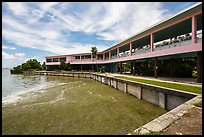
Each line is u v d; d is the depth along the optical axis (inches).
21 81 1342.3
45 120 384.5
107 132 315.9
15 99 617.3
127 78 852.0
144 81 660.1
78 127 340.8
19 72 2787.9
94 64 1999.3
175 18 641.6
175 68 912.9
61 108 485.7
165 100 451.5
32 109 475.8
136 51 981.2
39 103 549.6
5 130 330.3
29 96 674.8
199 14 556.4
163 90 453.1
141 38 928.3
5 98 636.7
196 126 197.6
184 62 944.9
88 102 561.0
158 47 761.0
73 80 1445.6
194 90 402.3
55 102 562.3
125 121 374.9
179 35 885.8
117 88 867.4
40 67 2967.5
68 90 832.9
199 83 558.6
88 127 340.2
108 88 909.2
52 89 870.4
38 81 1344.7
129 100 586.6
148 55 832.3
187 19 605.6
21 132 320.8
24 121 378.6
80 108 485.4
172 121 215.2
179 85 506.0
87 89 871.7
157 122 213.2
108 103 545.3
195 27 562.9
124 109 471.8
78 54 2117.4
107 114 426.9
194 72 1008.9
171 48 667.4
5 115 422.6
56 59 2428.6
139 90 599.8
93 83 1188.5
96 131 320.5
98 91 802.2
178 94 395.9
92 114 427.5
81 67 2102.6
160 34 864.9
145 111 449.7
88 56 2090.3
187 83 565.3
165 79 743.7
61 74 2012.8
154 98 507.5
